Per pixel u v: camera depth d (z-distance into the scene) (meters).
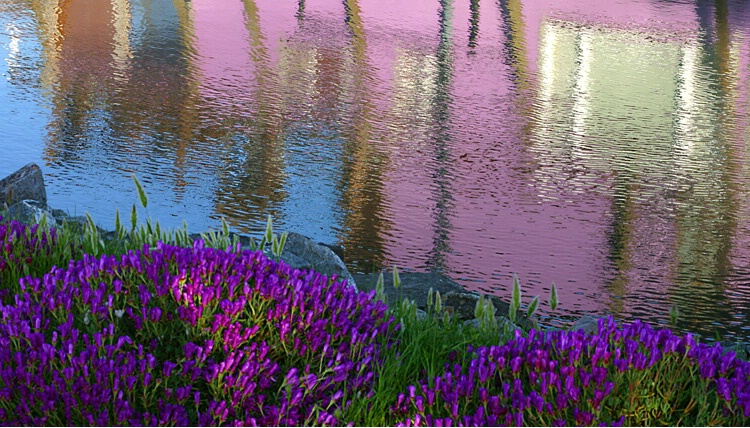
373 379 3.89
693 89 20.77
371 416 3.61
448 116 17.36
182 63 20.73
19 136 14.27
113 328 3.50
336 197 12.07
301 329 3.81
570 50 24.52
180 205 11.26
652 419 3.40
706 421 3.35
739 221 12.13
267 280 4.02
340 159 14.02
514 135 16.27
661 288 9.40
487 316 4.74
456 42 24.86
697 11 31.33
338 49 23.22
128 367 3.31
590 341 3.78
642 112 18.53
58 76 18.86
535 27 27.50
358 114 17.06
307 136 15.29
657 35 26.84
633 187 13.55
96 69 19.67
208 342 3.54
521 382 3.55
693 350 3.64
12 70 19.12
